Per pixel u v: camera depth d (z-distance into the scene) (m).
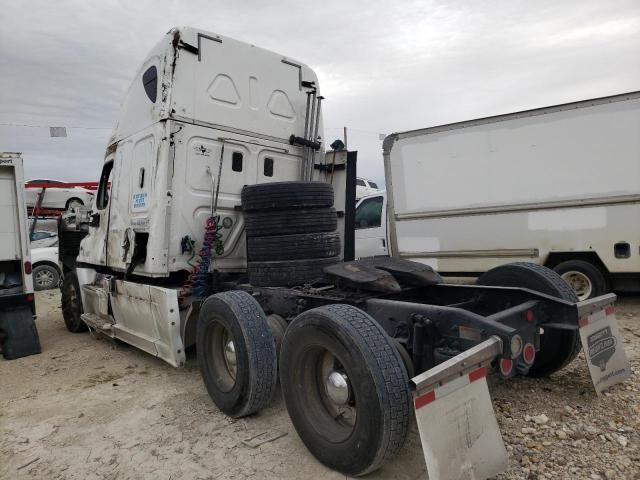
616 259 6.38
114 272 5.86
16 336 5.80
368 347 2.54
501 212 7.17
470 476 2.36
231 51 4.98
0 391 4.55
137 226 4.93
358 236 8.77
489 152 7.22
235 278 5.05
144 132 4.89
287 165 5.48
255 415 3.65
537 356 3.94
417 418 2.22
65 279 6.98
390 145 8.14
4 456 3.21
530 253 6.98
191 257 4.73
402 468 2.82
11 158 6.16
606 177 6.38
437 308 3.06
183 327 4.43
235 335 3.44
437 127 7.64
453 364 2.38
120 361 5.32
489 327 2.76
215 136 4.85
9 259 6.12
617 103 6.27
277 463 2.95
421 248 7.94
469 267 7.49
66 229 7.66
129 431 3.49
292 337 3.01
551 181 6.76
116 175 5.49
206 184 4.81
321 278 4.13
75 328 6.83
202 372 3.86
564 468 2.75
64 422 3.71
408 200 8.02
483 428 2.47
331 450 2.76
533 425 3.25
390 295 3.89
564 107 6.62
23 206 6.25
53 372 5.07
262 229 4.19
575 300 3.78
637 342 5.03
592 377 3.40
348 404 2.74
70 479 2.89
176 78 4.58
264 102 5.27
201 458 3.05
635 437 3.04
